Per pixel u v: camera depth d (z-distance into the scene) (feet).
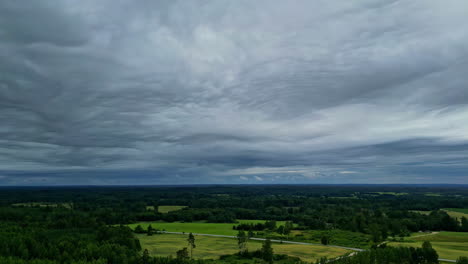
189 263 337.31
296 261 366.84
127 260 336.49
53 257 327.47
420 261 352.28
